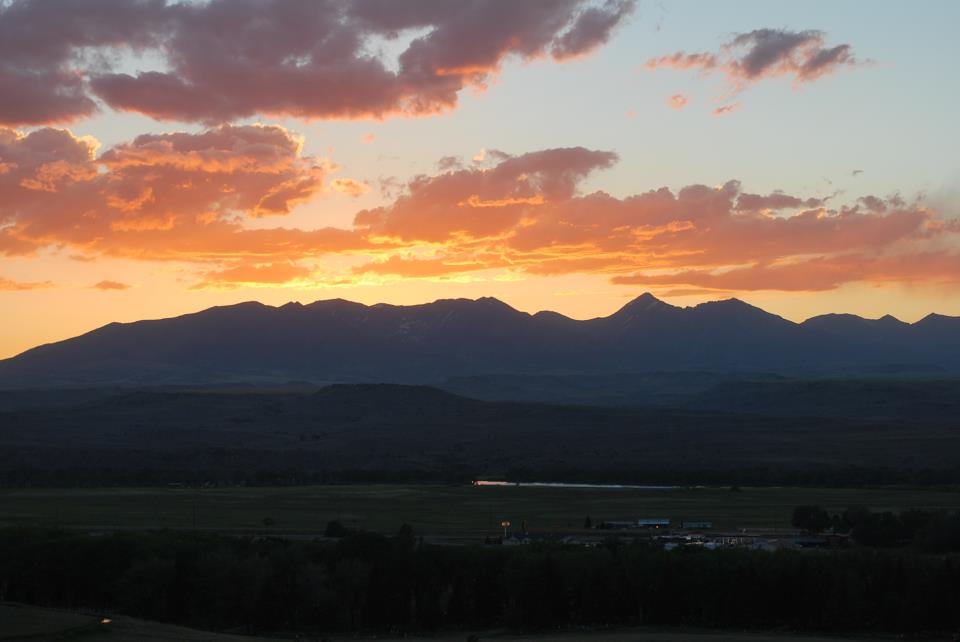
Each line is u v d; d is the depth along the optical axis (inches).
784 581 6053.2
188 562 6097.4
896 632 5876.0
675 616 6141.7
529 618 6038.4
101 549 6318.9
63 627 4596.5
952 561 6136.8
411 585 6146.7
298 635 5826.8
